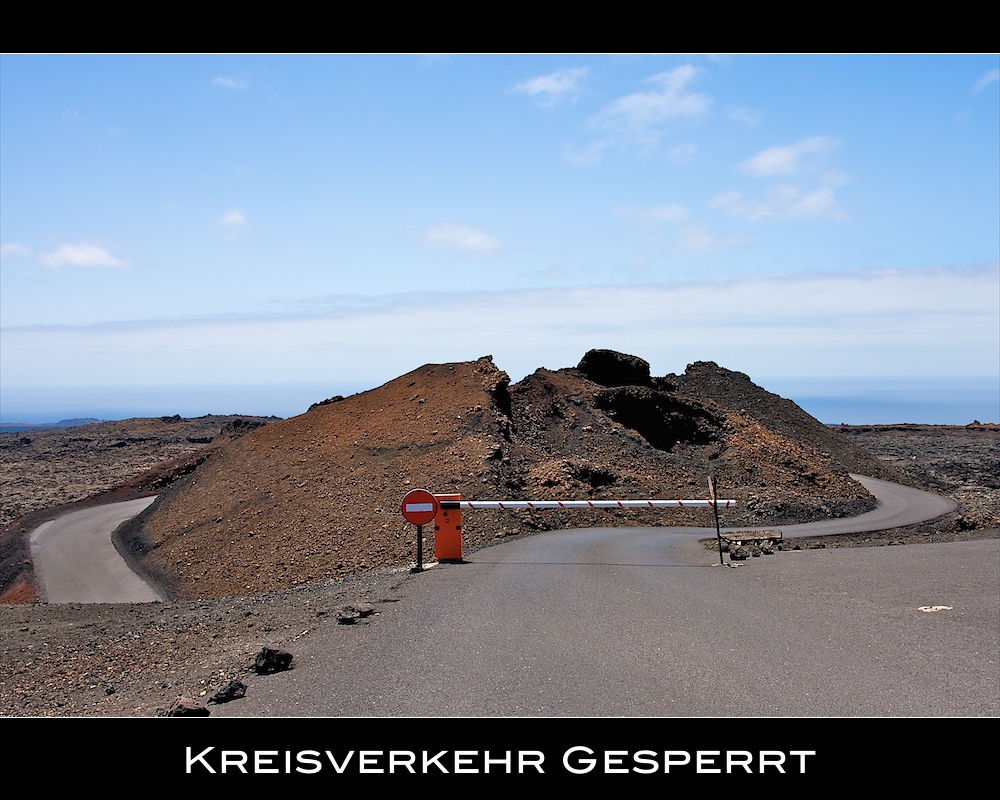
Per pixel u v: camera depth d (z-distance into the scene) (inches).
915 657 290.0
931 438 4414.4
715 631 334.0
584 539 892.0
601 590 450.9
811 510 1341.0
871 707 235.5
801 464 1792.6
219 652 366.9
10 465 3476.9
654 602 408.5
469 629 337.7
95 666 404.5
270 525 1360.7
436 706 238.1
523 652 296.0
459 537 614.2
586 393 2047.2
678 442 1924.2
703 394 2596.0
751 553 682.8
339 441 1669.5
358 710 237.1
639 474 1644.9
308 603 492.1
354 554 1102.4
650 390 2026.3
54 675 396.8
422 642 314.2
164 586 1250.0
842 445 2397.9
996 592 439.5
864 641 315.9
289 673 280.1
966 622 355.3
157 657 401.4
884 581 483.8
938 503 1610.5
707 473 1686.8
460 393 1791.3
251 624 449.1
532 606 395.2
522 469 1510.8
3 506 2342.5
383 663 283.6
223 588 1151.0
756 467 1705.2
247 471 1644.9
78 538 1689.2
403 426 1667.1
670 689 250.7
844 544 898.7
